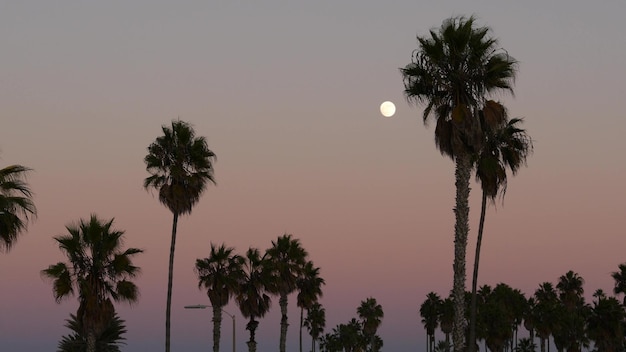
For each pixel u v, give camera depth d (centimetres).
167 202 5712
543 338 11812
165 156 5781
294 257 8544
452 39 3622
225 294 7938
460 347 3588
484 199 4619
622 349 10488
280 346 8425
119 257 5156
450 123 3688
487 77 3634
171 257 5775
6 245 3109
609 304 10362
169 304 5766
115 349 6888
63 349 6844
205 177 5797
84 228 5153
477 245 4600
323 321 14138
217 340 7894
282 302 8500
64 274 5078
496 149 4250
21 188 3138
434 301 13750
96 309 5094
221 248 8025
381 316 13800
